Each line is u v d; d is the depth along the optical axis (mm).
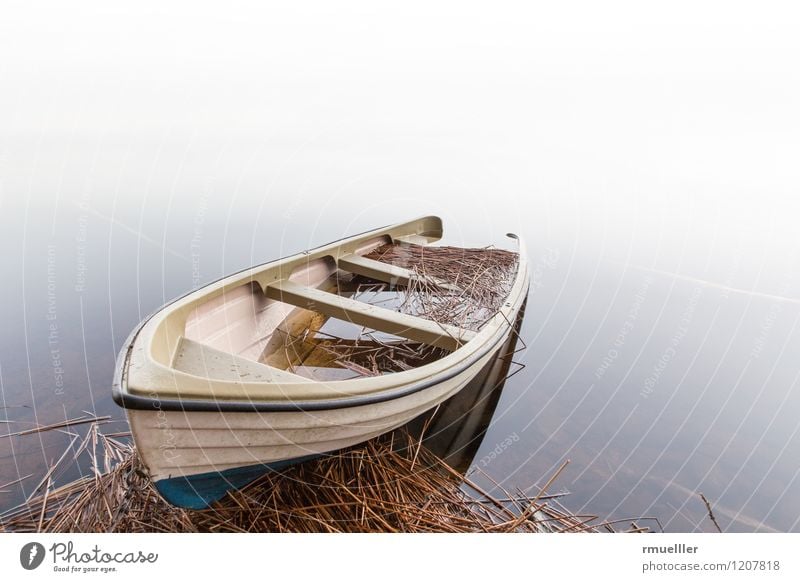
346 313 3076
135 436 1512
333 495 2115
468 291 4418
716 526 2373
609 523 2311
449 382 2570
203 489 1877
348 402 1898
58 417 2754
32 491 2213
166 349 1909
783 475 2734
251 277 3072
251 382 1706
